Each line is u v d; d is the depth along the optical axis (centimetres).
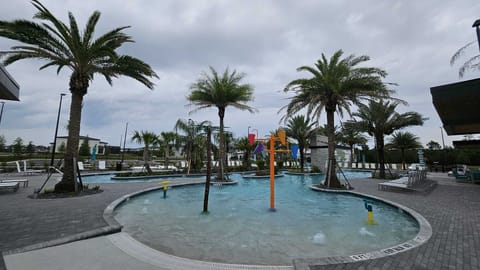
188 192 1205
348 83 1210
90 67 1012
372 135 1984
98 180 1691
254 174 2256
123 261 343
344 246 466
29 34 861
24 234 444
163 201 940
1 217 570
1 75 580
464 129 1380
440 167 2608
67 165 965
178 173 2142
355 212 783
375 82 1182
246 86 1688
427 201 843
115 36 1016
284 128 2594
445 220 577
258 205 902
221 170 1633
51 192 924
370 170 2581
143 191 1042
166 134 2845
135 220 642
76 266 321
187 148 2420
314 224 633
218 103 1670
